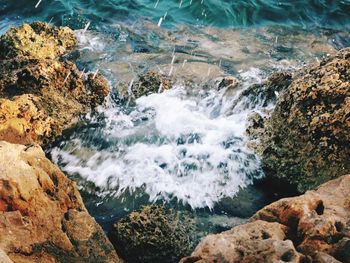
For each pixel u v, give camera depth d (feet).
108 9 16.70
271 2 17.89
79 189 10.05
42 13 16.21
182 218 9.46
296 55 14.89
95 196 9.95
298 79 10.64
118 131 11.55
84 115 11.82
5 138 10.37
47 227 8.04
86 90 12.12
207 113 12.25
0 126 10.34
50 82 11.60
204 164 10.71
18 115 10.62
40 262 7.66
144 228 8.80
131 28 15.70
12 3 16.53
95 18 16.06
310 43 15.65
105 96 12.26
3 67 11.96
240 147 11.00
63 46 14.11
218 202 9.92
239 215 9.66
